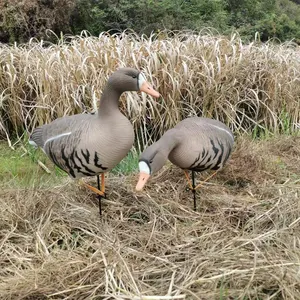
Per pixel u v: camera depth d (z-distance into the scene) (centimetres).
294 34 1116
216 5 998
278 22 1109
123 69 240
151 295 207
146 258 240
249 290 204
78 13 881
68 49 471
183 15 940
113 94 240
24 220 273
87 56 436
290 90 464
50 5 817
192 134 252
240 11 1101
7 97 435
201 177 337
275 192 314
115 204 299
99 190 282
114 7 898
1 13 780
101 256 237
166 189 321
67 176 351
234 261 225
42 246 251
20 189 311
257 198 312
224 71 432
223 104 436
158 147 236
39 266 236
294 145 410
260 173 345
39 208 284
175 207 295
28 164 388
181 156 251
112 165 246
